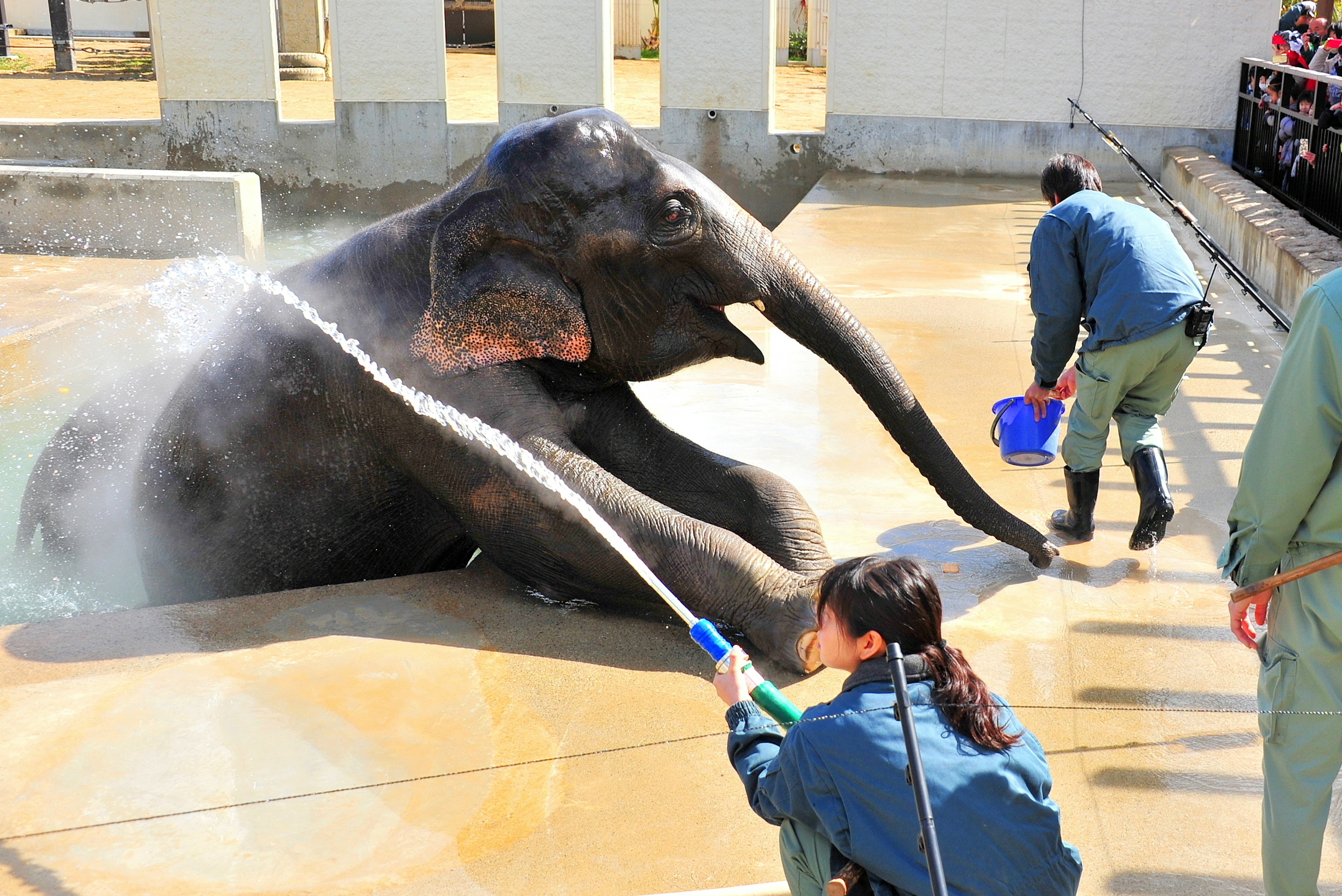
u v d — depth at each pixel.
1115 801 3.21
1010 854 2.15
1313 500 2.60
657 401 7.06
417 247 4.62
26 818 3.15
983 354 7.93
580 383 4.76
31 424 7.68
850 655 2.29
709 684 3.88
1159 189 6.20
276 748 3.48
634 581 4.23
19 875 2.94
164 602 5.36
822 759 2.19
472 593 4.55
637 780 3.35
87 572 5.52
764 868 2.98
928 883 2.10
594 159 4.34
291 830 3.12
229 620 4.30
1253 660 3.98
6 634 4.18
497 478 4.38
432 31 16.55
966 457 6.07
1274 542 2.64
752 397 7.14
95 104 21.89
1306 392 2.50
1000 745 2.19
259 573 5.14
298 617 4.33
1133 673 3.90
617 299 4.45
